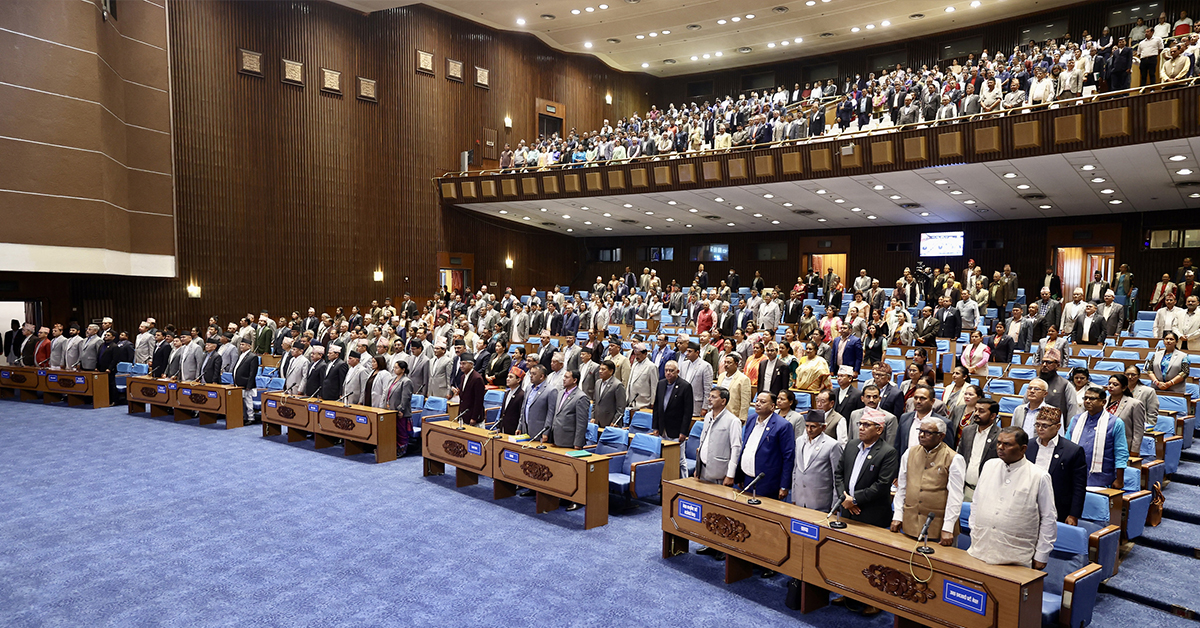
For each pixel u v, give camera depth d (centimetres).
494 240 2567
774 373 938
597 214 2388
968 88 1513
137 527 694
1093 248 2058
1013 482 439
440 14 2388
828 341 1270
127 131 1739
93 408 1391
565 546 650
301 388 1156
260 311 2062
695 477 647
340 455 1004
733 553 560
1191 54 1227
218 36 1988
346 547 642
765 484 578
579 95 2797
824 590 526
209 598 537
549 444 771
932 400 587
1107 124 1288
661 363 1056
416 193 2348
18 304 1762
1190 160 1366
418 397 1042
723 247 2734
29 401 1483
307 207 2150
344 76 2219
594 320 1744
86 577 577
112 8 1650
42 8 1458
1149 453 707
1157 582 546
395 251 2316
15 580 571
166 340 1430
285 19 2111
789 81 2783
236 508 754
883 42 2545
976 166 1493
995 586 413
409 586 559
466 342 1445
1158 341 1163
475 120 2481
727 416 630
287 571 588
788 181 1725
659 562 613
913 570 452
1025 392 566
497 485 795
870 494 502
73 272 1512
